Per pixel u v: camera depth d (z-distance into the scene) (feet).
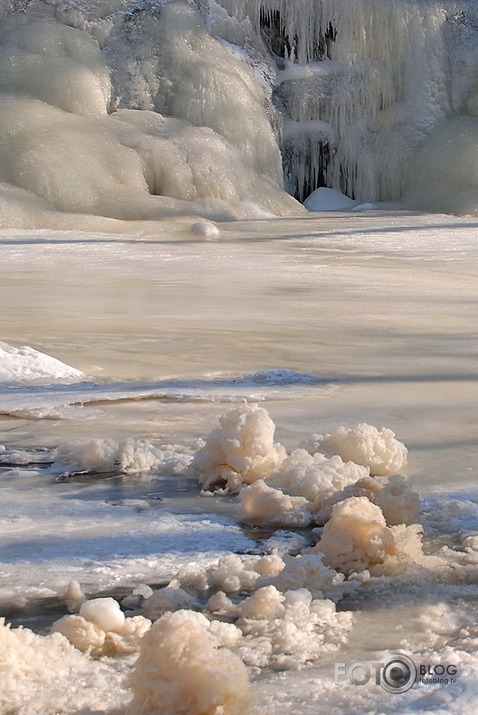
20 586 11.25
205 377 27.37
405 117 113.70
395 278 57.57
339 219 97.86
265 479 15.43
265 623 9.80
